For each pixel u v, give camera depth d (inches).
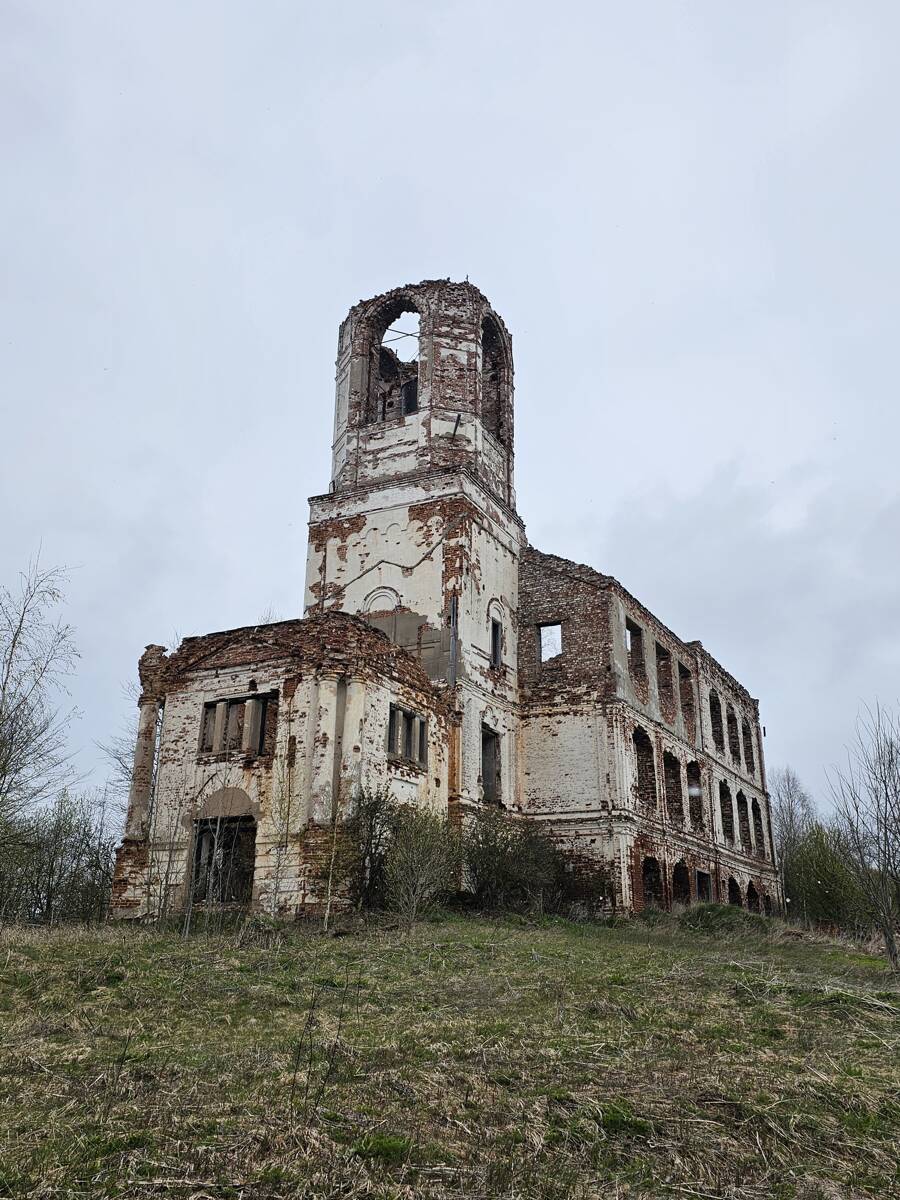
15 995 464.8
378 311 1273.4
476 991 470.6
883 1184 245.6
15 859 967.6
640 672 1274.6
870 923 921.5
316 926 722.8
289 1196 226.4
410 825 805.9
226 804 864.9
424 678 984.9
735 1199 235.1
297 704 855.1
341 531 1174.3
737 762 1658.5
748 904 1568.7
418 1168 244.7
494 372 1317.7
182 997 457.4
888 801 669.9
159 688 946.7
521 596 1236.5
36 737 860.6
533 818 1136.2
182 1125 267.3
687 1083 316.5
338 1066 332.8
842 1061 346.3
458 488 1118.4
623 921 988.6
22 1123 269.9
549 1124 279.7
